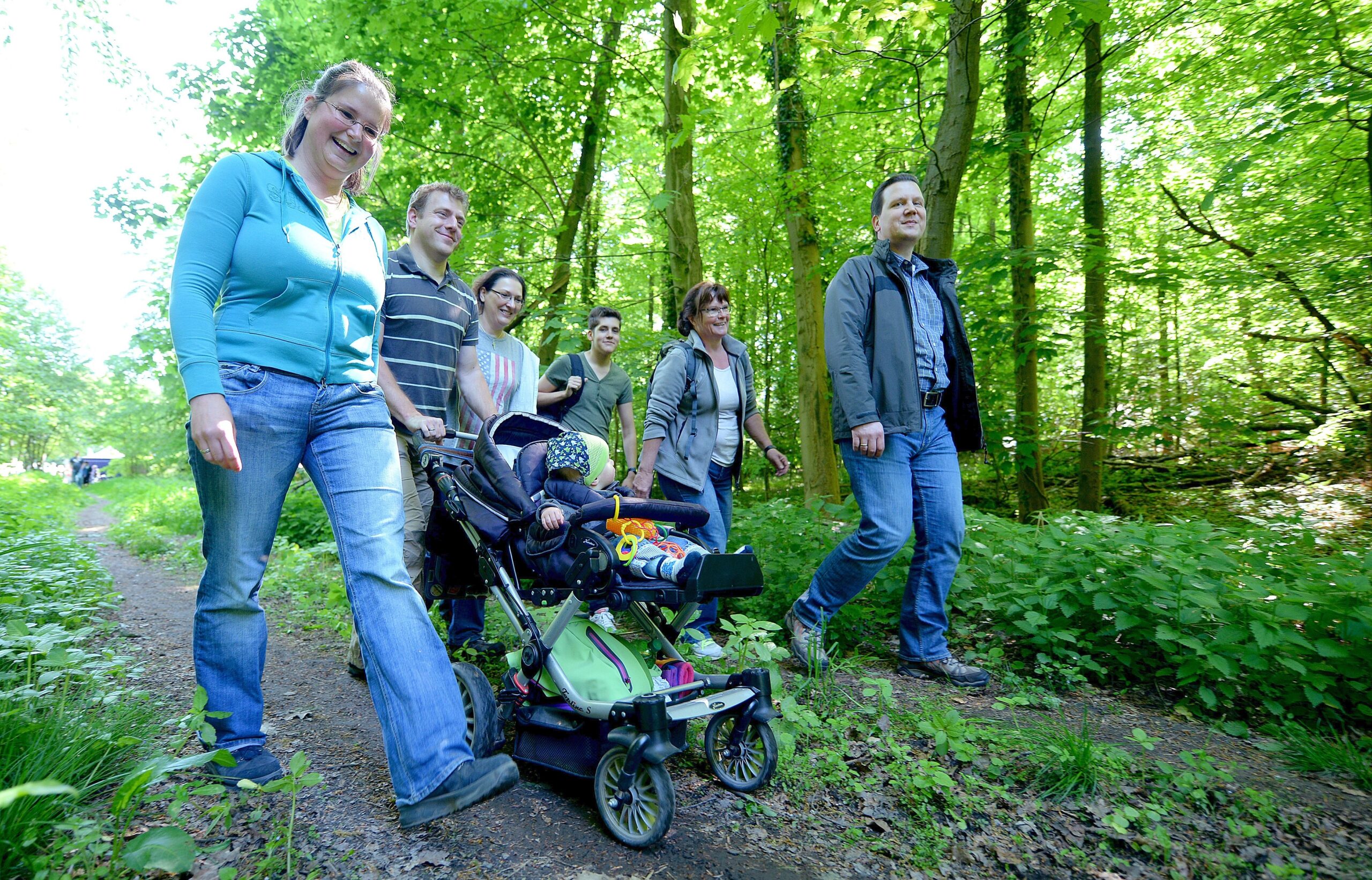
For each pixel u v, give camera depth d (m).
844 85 10.08
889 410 3.86
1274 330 11.79
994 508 11.95
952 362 4.15
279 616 5.54
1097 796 2.77
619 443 13.17
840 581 3.98
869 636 4.70
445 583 3.42
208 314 2.32
